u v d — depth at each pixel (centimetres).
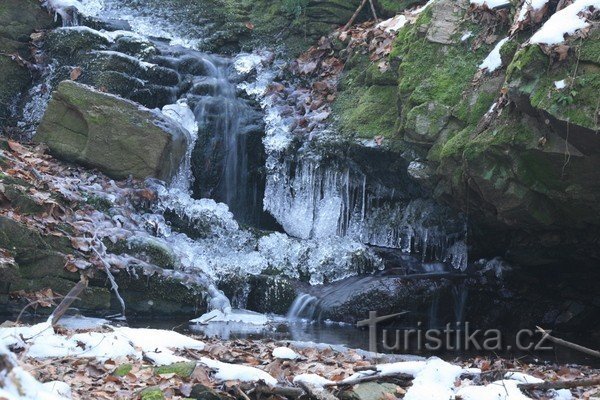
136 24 1388
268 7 1451
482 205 979
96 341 618
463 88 1015
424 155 1048
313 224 1184
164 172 1127
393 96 1159
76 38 1262
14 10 1273
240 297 1043
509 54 938
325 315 1002
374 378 578
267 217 1223
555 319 1053
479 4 1038
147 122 1103
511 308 1055
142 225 1040
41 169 1036
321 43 1352
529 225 951
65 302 644
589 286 1058
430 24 1083
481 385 580
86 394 514
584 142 809
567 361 845
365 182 1159
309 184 1186
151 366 577
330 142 1161
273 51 1384
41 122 1104
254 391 549
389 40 1232
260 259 1091
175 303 967
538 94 822
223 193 1238
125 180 1091
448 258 1118
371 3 1358
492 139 888
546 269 1073
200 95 1281
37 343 598
